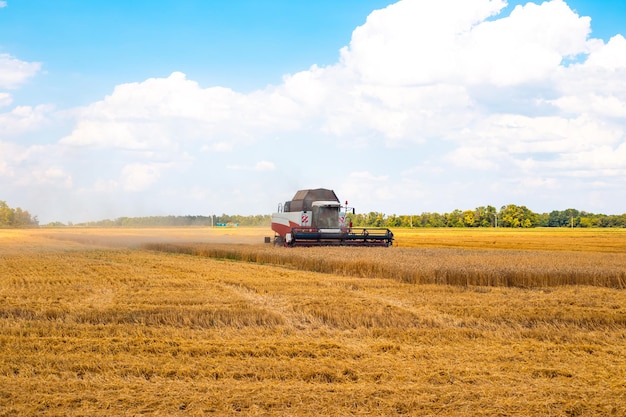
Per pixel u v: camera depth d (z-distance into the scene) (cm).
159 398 837
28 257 3434
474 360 1065
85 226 13662
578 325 1421
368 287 2052
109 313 1460
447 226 15712
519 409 816
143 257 3544
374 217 15500
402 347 1144
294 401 831
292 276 2411
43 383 898
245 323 1385
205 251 3881
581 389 894
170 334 1244
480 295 1858
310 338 1230
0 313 1477
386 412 802
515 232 10525
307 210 4053
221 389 878
